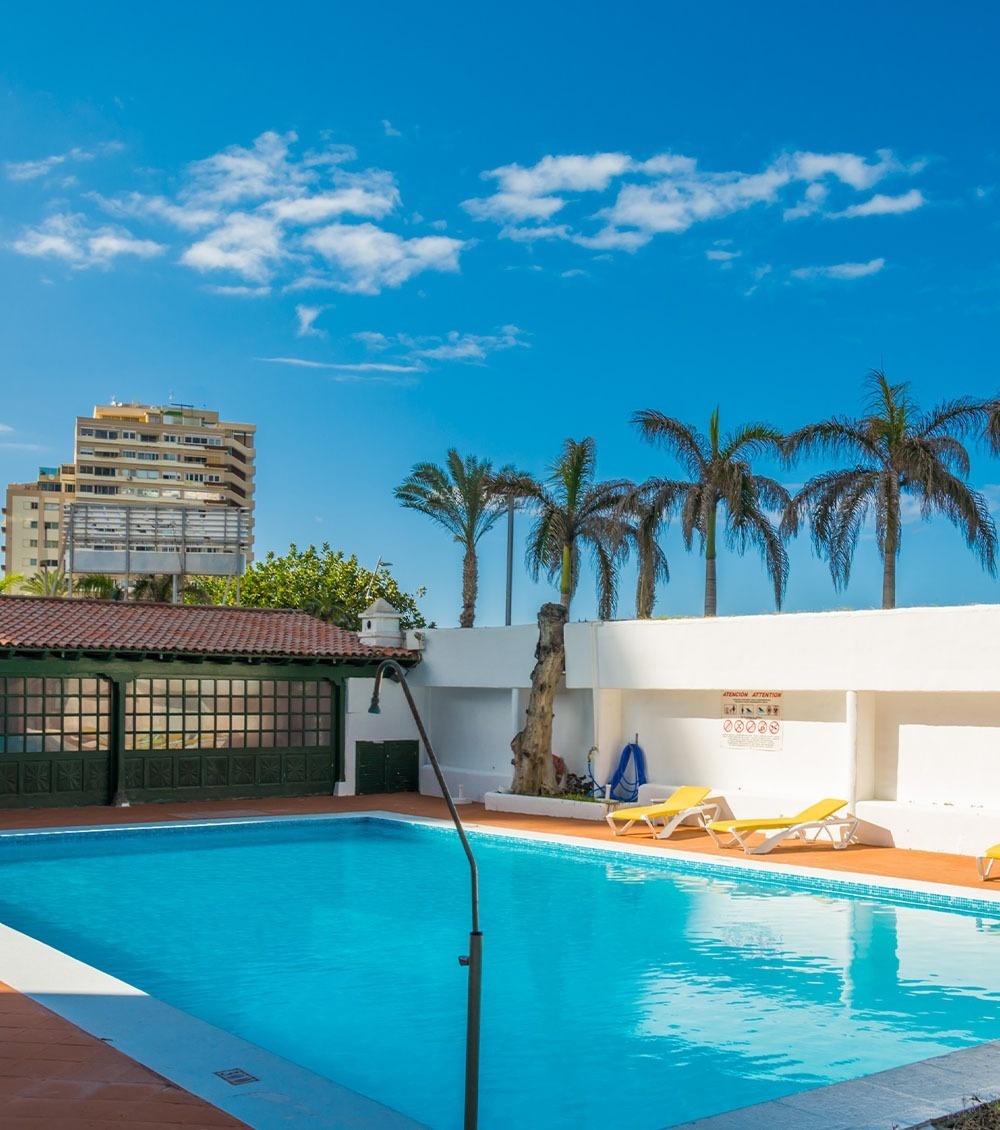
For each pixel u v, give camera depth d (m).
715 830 16.84
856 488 25.30
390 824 20.53
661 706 21.59
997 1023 8.87
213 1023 8.92
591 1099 7.29
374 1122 5.97
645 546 28.59
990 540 24.59
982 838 16.11
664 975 10.33
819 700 19.00
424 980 10.16
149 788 22.98
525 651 23.53
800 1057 8.09
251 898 14.07
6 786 21.59
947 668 16.66
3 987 8.66
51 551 133.75
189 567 42.22
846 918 12.73
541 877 15.51
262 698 24.45
